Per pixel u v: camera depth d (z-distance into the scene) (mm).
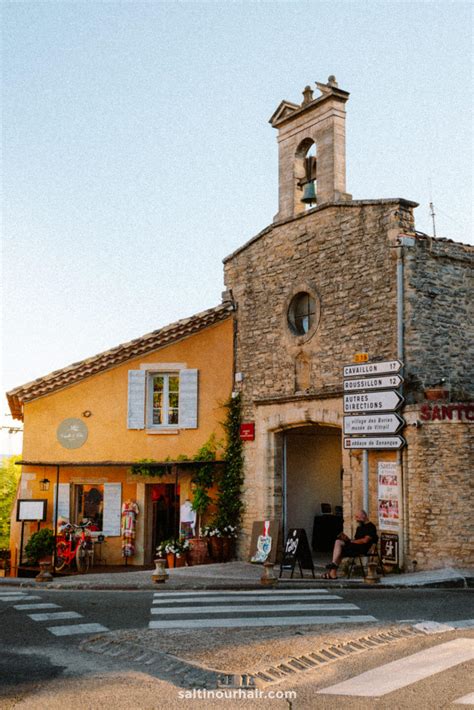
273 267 17266
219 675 6480
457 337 14695
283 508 16891
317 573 14383
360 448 14469
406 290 14281
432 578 12328
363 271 15109
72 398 18219
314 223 16312
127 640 7766
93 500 18281
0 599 10883
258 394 17281
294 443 17688
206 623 8742
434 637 7828
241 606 10008
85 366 17953
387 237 14680
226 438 17734
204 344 18156
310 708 5656
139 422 17953
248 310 17844
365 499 14422
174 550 16719
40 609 9859
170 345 18188
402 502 13719
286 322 16703
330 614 9281
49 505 17875
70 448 18047
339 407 15211
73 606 10109
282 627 8430
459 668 6617
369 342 14812
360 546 13406
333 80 16266
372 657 7078
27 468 18062
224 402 17906
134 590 12367
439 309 14531
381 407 14102
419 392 13969
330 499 18281
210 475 17609
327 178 16219
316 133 16594
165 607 9977
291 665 6797
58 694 6035
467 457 13133
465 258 14984
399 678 6371
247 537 17047
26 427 18188
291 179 17125
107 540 17875
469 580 12227
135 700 5879
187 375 18016
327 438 18375
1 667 6879
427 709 5551
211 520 17578
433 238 14648
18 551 17812
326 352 15688
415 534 13484
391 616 9086
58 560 16781
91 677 6527
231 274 18438
